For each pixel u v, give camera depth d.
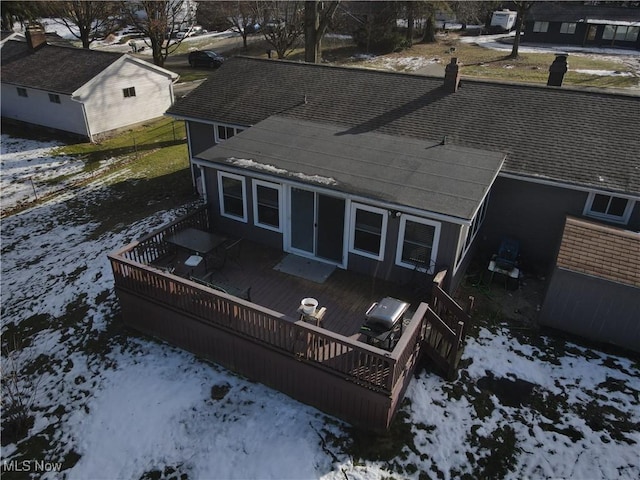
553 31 46.09
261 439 8.43
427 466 7.89
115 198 18.17
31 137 25.17
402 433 8.35
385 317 8.29
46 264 14.35
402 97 14.42
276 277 10.92
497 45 45.66
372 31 43.81
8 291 13.38
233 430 8.64
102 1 33.66
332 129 13.29
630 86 29.09
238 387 9.46
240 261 11.52
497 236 12.74
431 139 12.48
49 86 24.05
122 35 54.62
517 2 37.53
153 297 10.19
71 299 12.67
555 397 8.92
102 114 24.55
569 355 9.82
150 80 26.41
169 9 36.28
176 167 20.75
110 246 14.73
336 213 10.70
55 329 11.75
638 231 10.74
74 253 14.70
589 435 8.26
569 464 7.84
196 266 11.02
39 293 13.12
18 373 10.65
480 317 10.80
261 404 9.05
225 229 12.69
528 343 10.12
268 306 9.95
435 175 10.47
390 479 7.72
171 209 16.78
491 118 12.91
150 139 24.59
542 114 12.74
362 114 13.98
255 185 11.45
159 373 9.95
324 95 15.23
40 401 9.84
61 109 24.38
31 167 21.64
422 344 9.45
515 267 11.88
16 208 18.05
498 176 11.58
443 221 9.42
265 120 14.12
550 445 8.12
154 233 11.27
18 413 9.26
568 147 11.62
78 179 20.22
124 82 25.03
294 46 38.38
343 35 48.16
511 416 8.60
